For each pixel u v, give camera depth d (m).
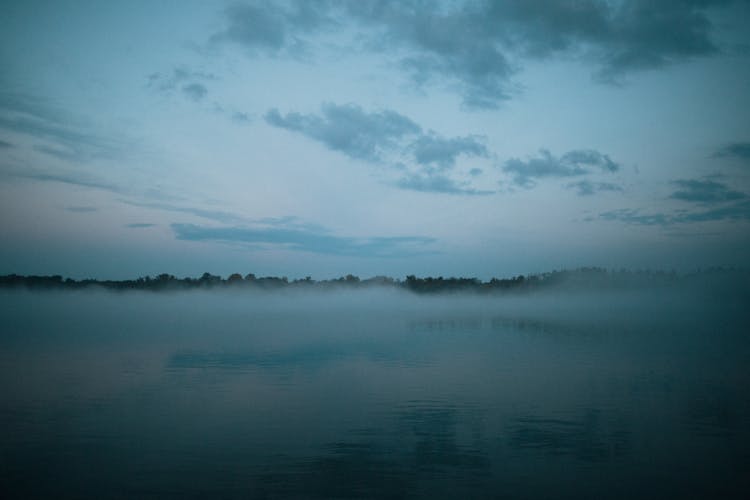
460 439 16.16
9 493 12.05
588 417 18.67
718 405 20.36
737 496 11.91
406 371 28.94
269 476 13.11
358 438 16.25
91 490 12.23
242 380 26.06
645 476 13.09
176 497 11.84
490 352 37.44
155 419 18.39
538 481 12.79
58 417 18.55
